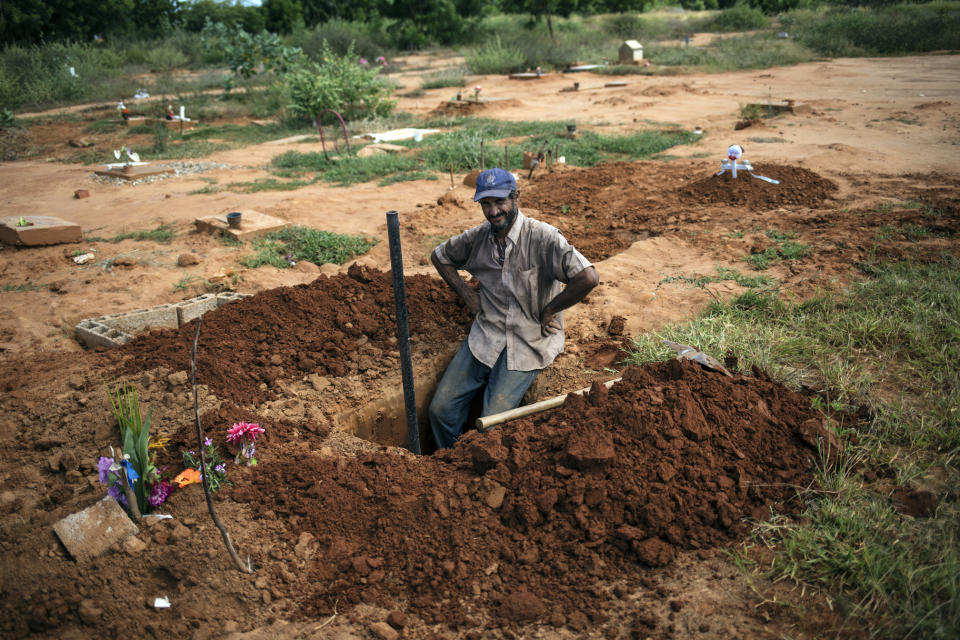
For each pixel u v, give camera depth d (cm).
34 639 254
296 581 270
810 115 1401
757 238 647
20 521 307
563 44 3250
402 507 300
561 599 253
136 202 990
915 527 266
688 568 262
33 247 760
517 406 419
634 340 454
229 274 653
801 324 440
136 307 589
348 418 409
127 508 299
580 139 1246
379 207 888
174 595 267
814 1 3944
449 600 258
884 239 601
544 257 414
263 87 2308
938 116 1292
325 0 4216
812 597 243
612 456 292
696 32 3756
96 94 2405
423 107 1931
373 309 495
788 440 317
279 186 1037
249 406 390
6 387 432
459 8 4269
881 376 375
